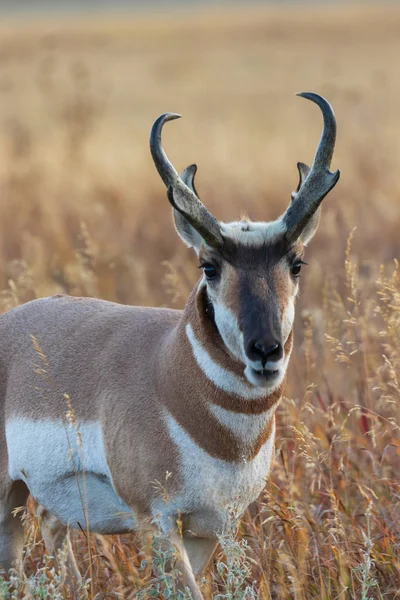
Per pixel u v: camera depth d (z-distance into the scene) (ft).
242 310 46.80
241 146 212.84
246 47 542.16
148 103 331.36
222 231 48.21
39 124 255.29
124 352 52.95
